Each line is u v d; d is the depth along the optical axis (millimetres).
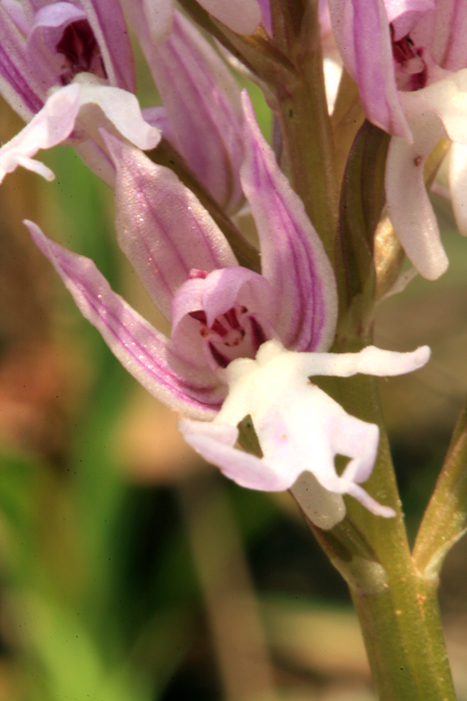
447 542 128
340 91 127
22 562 178
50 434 188
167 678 192
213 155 133
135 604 196
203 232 124
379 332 266
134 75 125
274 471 115
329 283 122
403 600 127
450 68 124
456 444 128
